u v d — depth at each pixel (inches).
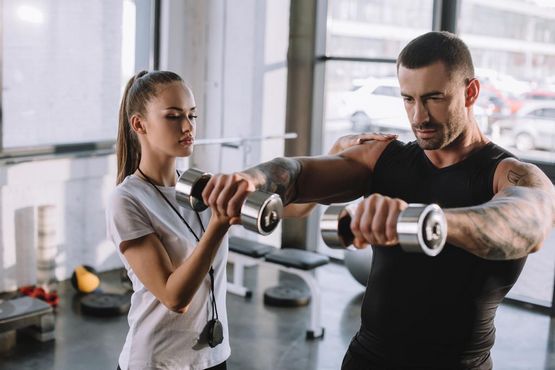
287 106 186.9
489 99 162.4
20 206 156.9
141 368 63.9
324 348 132.6
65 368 120.4
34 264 160.9
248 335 137.0
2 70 150.9
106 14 167.3
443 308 42.1
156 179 66.5
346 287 169.2
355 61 181.0
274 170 37.6
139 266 61.2
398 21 173.8
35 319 129.8
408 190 43.8
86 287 157.4
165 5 178.2
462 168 41.6
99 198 171.6
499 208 29.5
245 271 178.5
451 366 42.9
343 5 182.5
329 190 42.7
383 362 44.9
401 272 43.6
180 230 64.6
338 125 187.9
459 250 41.1
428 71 36.4
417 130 38.0
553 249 158.2
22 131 156.6
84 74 165.5
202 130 193.0
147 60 178.9
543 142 155.9
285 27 182.7
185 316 64.1
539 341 140.3
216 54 187.2
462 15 164.4
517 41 155.8
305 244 191.8
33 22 154.6
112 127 173.3
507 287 42.1
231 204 30.4
